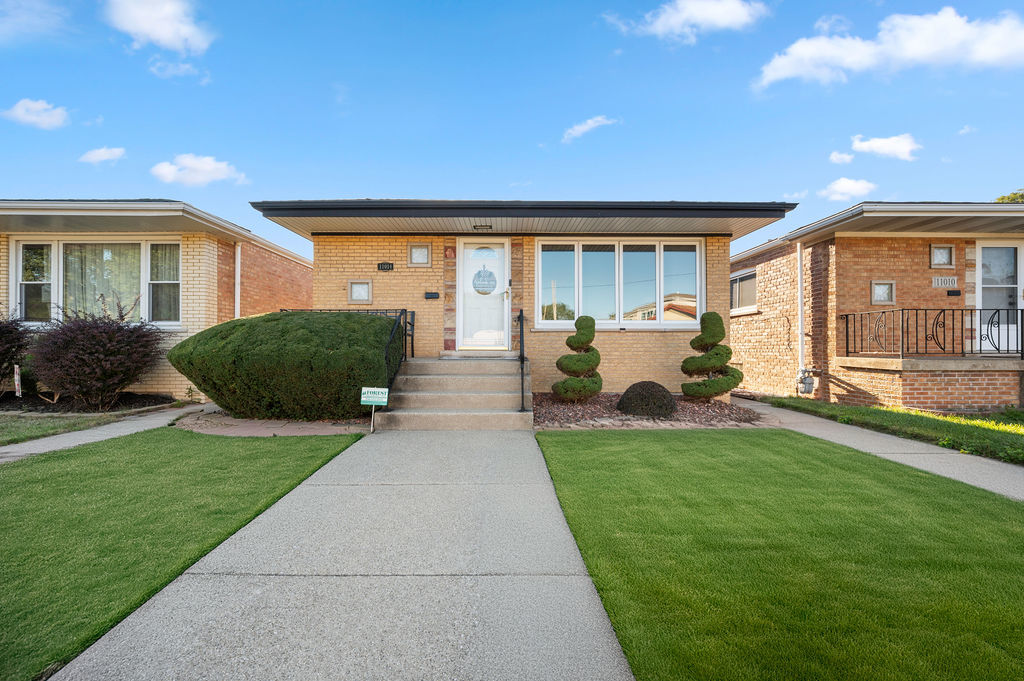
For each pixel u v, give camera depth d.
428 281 9.85
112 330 8.58
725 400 9.38
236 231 10.55
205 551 3.02
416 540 3.22
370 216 8.62
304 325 7.16
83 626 2.22
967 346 10.23
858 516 3.60
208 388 7.11
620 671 1.96
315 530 3.37
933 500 3.95
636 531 3.32
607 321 9.95
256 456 5.25
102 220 9.27
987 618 2.29
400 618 2.33
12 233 10.09
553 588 2.62
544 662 2.02
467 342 9.88
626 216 8.61
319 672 1.95
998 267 10.48
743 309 13.82
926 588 2.57
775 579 2.66
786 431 6.79
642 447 5.78
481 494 4.14
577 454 5.45
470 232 9.78
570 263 10.00
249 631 2.22
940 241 10.26
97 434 6.51
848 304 10.20
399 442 6.03
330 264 9.83
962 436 6.09
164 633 2.20
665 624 2.25
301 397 6.89
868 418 7.50
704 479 4.52
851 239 10.23
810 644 2.09
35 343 8.70
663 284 9.95
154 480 4.41
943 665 1.96
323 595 2.54
